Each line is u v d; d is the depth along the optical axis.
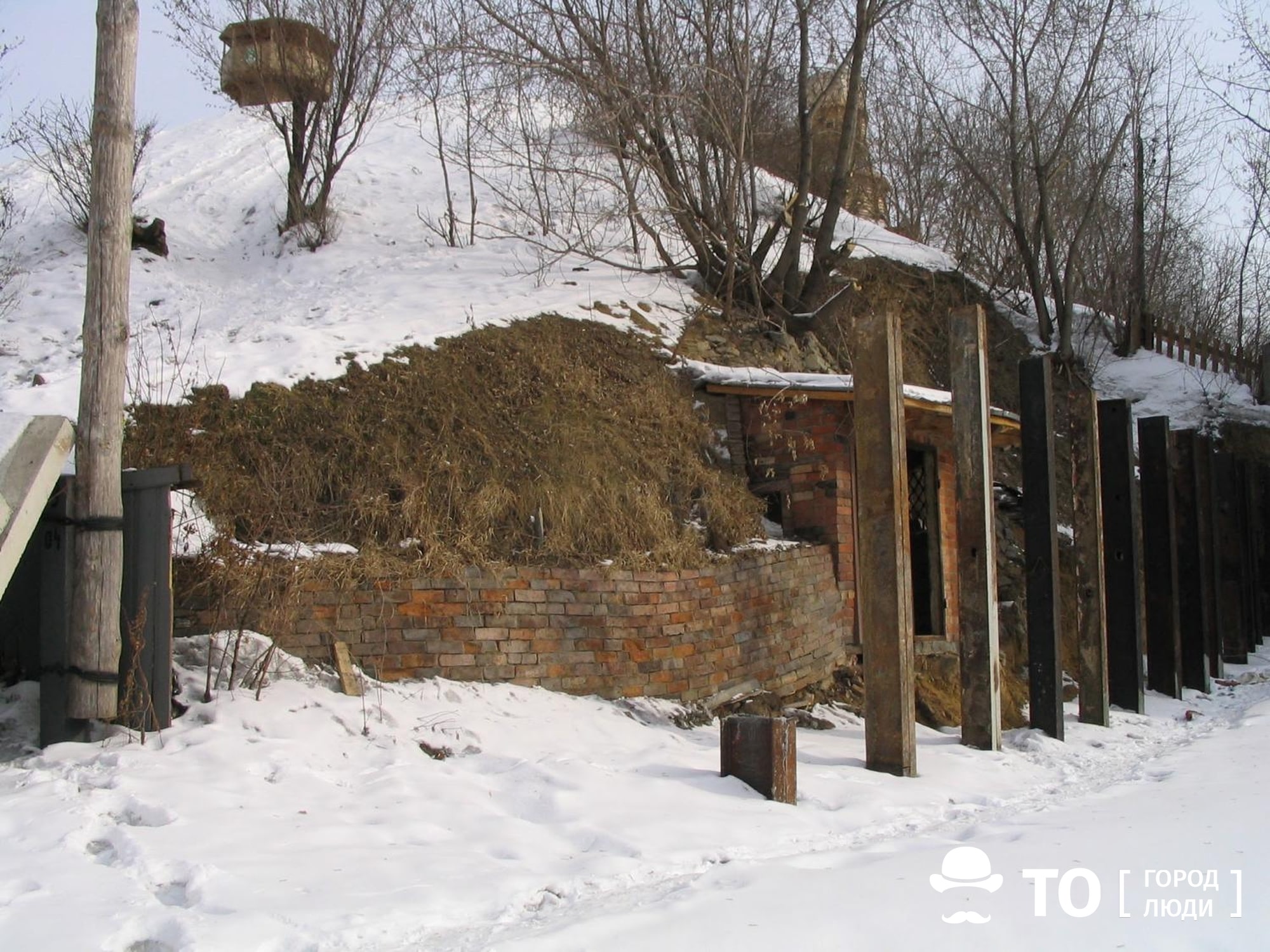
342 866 4.85
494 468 9.78
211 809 5.60
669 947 3.77
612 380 12.06
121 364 7.04
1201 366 22.59
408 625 8.34
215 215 18.12
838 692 11.23
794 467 12.04
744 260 14.95
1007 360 20.34
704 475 11.41
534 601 8.97
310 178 18.16
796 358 14.84
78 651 6.70
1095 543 11.59
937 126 21.94
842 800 7.04
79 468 6.84
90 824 5.22
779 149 18.52
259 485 8.73
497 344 11.60
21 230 15.95
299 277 15.38
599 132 14.48
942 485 13.10
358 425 9.61
